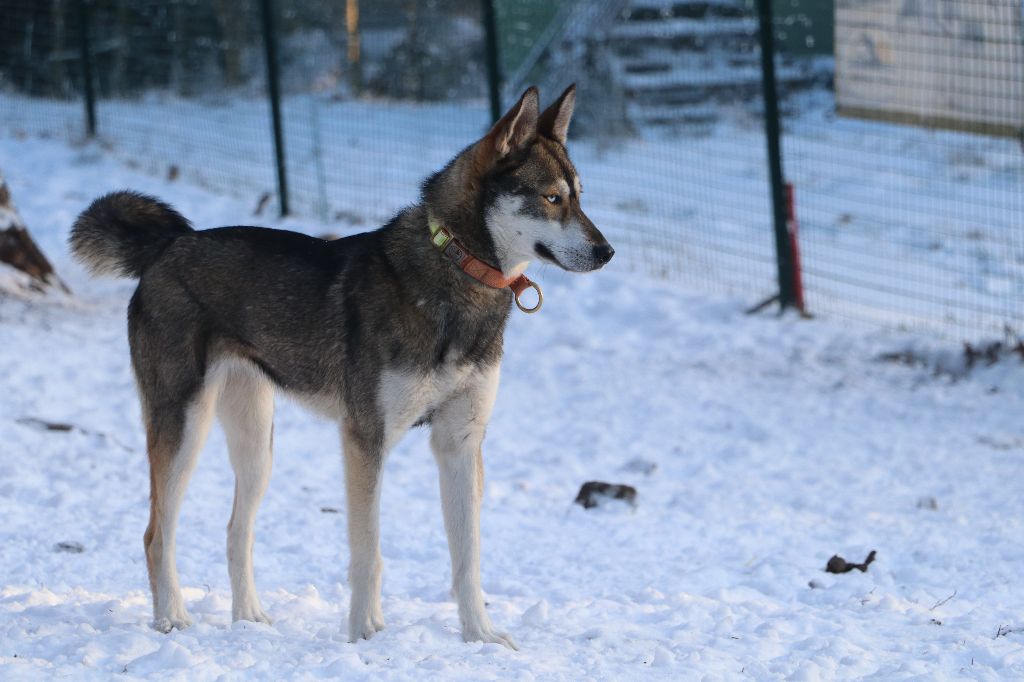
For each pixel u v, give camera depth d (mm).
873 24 12523
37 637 4262
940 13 12062
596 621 4832
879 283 12000
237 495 4812
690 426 8438
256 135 17688
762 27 10688
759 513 6664
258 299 4699
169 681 3727
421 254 4473
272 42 13805
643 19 18141
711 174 15633
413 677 3871
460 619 4520
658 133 17406
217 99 19422
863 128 16688
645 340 10594
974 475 7281
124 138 17266
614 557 5910
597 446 8031
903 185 14977
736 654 4340
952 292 11703
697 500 6906
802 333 10516
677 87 17797
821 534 6230
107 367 8867
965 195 14531
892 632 4691
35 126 17750
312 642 4363
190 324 4711
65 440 7223
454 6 18891
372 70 20000
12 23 19844
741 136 17000
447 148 16766
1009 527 6238
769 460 7699
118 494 6484
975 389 9117
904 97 12633
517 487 7141
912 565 5699
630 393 9141
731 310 11211
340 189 15047
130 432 7668
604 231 13523
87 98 17141
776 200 10945
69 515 6070
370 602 4480
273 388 4863
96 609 4734
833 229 13672
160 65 19688
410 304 4438
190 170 15852
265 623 4688
